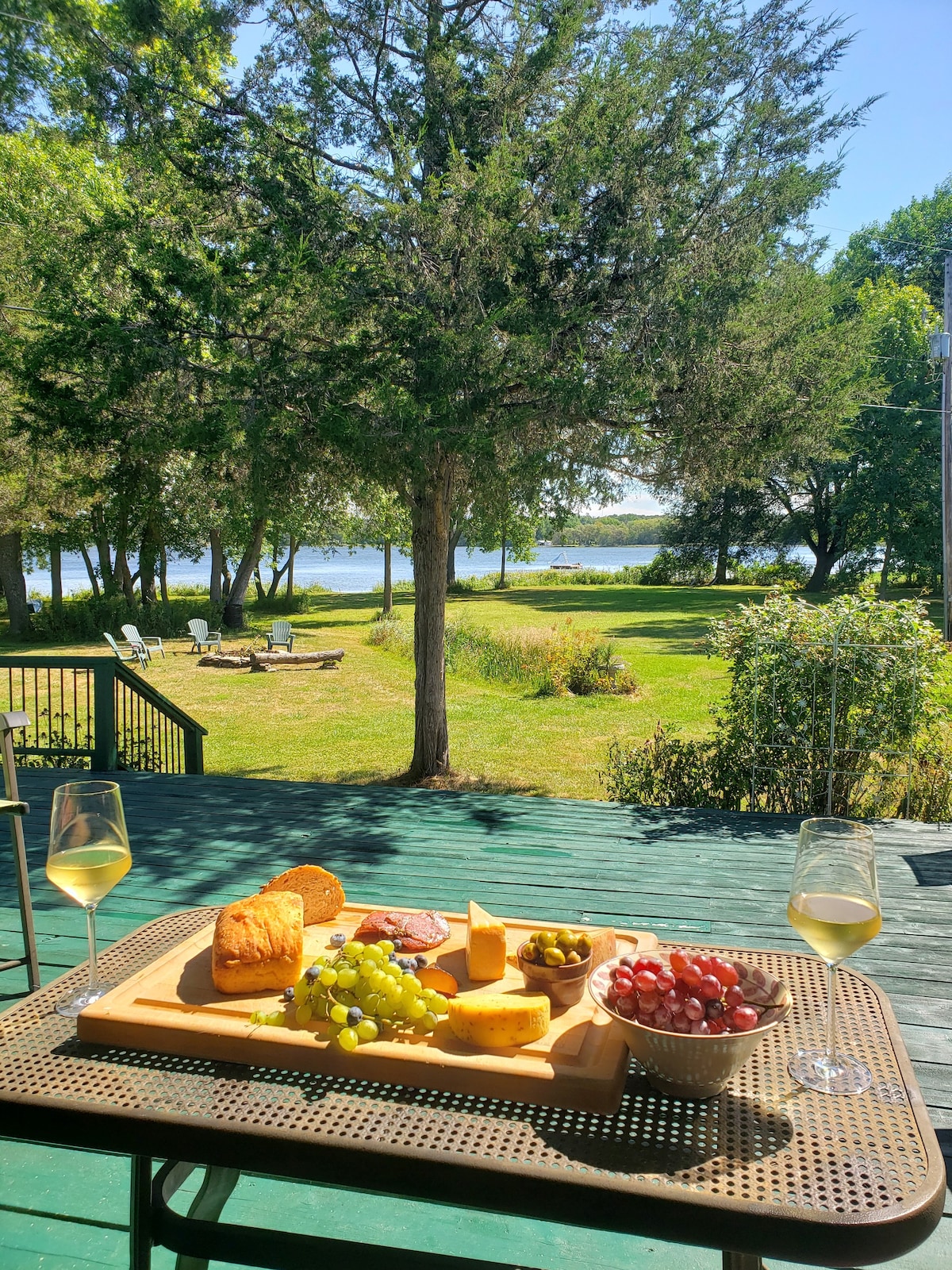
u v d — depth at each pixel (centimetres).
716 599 2983
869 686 548
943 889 387
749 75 541
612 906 365
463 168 539
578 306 544
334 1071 120
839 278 612
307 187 562
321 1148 106
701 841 461
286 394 540
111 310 563
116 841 150
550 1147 106
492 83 580
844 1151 105
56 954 305
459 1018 121
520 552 2417
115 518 2045
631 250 532
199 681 1500
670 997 113
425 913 159
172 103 560
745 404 555
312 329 553
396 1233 183
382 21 598
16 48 519
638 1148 106
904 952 319
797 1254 95
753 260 542
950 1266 173
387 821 492
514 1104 114
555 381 529
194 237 558
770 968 154
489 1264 139
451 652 1614
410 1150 104
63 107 552
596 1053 118
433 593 776
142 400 561
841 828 133
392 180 541
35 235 634
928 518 2466
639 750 645
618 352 529
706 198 546
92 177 1111
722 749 602
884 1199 97
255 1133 108
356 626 2353
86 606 2173
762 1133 109
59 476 1540
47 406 563
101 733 616
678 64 536
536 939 138
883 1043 130
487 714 1157
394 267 558
